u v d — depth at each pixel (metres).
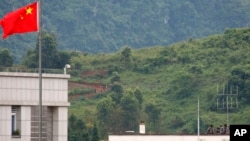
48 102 198.38
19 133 195.88
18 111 196.38
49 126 199.38
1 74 195.00
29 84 197.00
